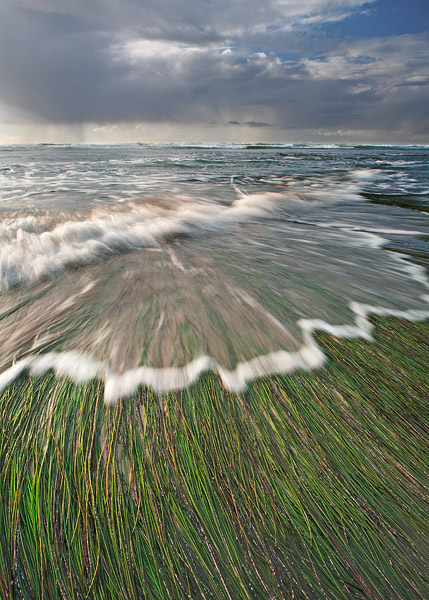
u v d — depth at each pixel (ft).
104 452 5.90
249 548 4.68
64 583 4.29
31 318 9.82
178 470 5.65
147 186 41.65
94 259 14.76
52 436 6.17
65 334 8.95
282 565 4.52
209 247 17.30
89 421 6.47
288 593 4.25
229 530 4.87
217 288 11.81
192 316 9.80
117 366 7.79
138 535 4.77
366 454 6.06
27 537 4.73
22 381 7.38
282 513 5.11
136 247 16.80
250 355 8.28
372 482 5.59
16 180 46.93
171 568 4.45
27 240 16.14
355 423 6.66
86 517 4.96
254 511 5.12
